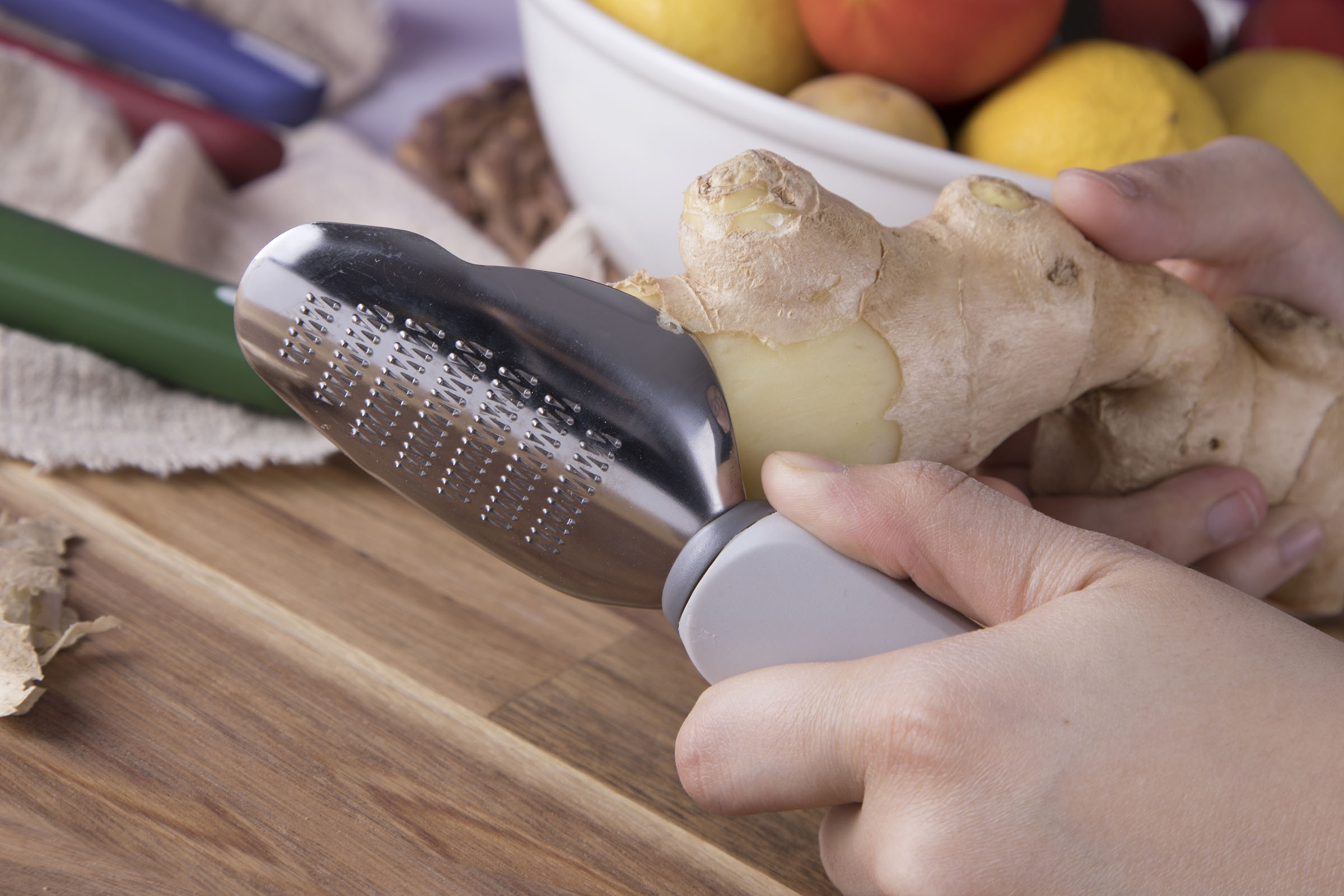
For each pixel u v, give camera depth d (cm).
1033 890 26
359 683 39
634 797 36
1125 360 40
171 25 81
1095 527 43
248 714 36
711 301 34
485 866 32
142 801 32
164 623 40
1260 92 59
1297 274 49
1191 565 45
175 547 44
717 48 54
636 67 52
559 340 32
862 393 35
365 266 31
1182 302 40
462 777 36
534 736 38
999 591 30
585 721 39
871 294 35
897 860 27
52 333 49
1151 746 26
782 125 49
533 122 78
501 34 102
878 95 51
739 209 34
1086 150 50
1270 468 44
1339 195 58
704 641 32
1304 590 48
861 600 30
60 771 32
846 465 33
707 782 31
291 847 31
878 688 28
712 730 30
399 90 92
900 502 30
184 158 68
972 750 26
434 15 103
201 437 50
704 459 32
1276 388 43
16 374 48
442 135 77
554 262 61
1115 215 39
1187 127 51
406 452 33
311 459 50
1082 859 26
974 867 26
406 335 31
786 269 34
